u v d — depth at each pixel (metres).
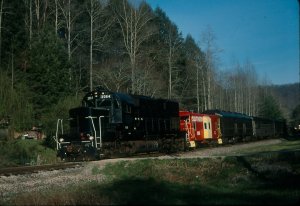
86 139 29.98
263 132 70.62
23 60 46.78
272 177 18.02
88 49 71.19
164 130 38.66
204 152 39.25
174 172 21.41
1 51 48.06
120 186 16.27
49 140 40.47
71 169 24.44
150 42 75.31
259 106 124.50
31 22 54.19
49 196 16.36
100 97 32.44
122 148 32.41
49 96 44.12
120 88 59.53
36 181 21.05
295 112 141.88
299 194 13.27
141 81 59.75
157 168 22.59
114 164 24.44
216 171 20.55
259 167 19.69
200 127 46.75
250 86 110.19
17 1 53.09
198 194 13.14
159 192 13.76
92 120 30.12
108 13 67.88
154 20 86.00
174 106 41.66
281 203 11.59
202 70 75.81
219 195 12.96
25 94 41.59
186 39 105.38
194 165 22.31
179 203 11.46
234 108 105.00
